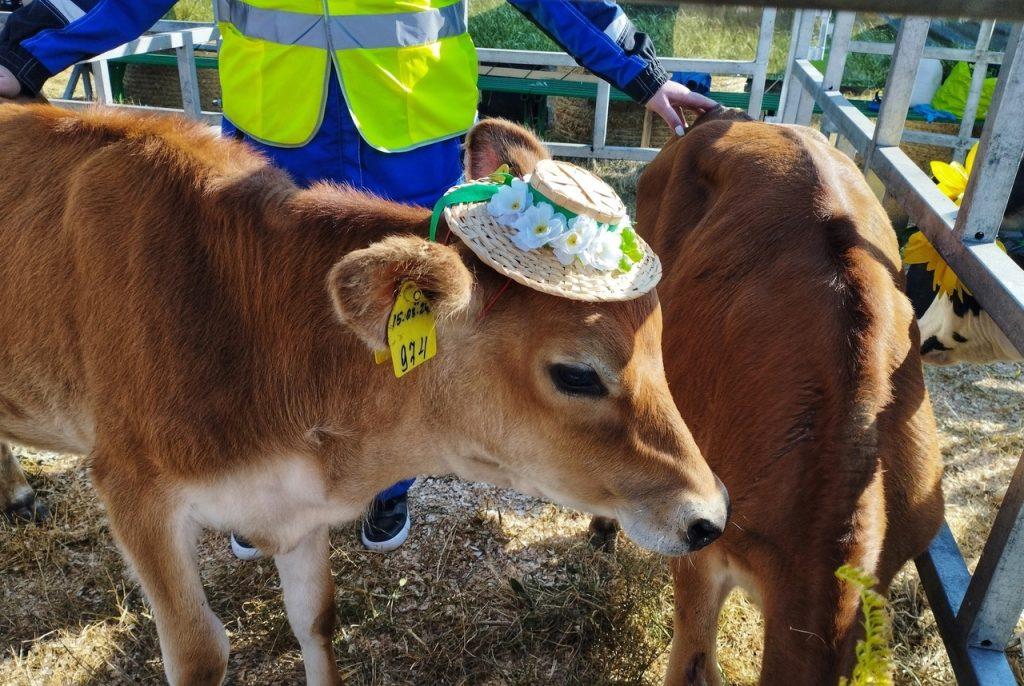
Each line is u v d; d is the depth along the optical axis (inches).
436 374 80.9
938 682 113.3
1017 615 92.4
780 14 242.5
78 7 102.1
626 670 115.0
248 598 124.6
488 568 130.7
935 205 110.6
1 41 103.2
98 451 91.0
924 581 108.5
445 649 117.6
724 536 84.4
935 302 140.6
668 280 112.6
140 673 114.0
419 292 71.4
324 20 101.9
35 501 136.5
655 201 132.3
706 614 92.9
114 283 85.9
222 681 102.1
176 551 90.3
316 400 85.6
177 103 292.0
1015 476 88.0
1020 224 125.1
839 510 76.0
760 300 95.5
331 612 105.4
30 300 92.2
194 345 84.4
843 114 156.9
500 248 72.7
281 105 106.4
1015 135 91.3
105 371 87.2
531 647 118.4
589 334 73.2
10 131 95.8
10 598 123.3
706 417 94.6
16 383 98.0
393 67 105.3
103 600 123.0
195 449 84.9
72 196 89.4
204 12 271.9
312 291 84.4
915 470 83.7
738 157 116.6
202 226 86.0
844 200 104.7
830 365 84.6
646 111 275.9
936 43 249.9
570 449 78.3
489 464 85.0
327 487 89.8
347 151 108.7
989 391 178.1
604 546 133.5
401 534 133.2
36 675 112.8
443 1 108.6
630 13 256.1
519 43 267.0
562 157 280.2
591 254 72.1
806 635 73.6
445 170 115.3
